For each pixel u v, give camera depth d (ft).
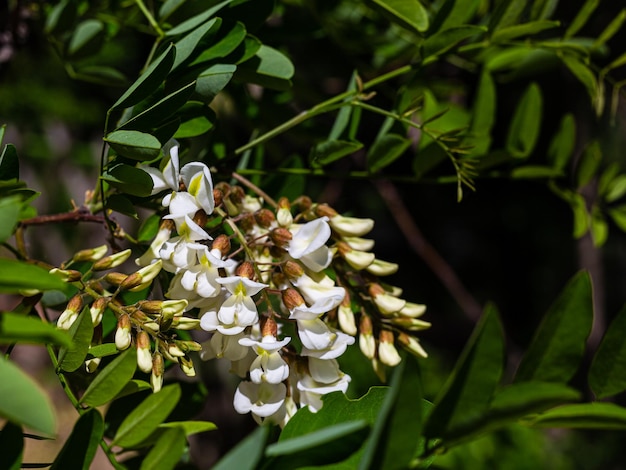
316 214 1.99
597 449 5.93
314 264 1.90
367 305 2.02
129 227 4.17
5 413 1.47
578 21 2.35
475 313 4.26
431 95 2.35
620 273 6.89
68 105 5.74
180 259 1.83
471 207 6.31
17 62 5.19
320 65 2.79
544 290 7.22
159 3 2.25
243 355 1.85
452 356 6.46
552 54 2.45
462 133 2.34
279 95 2.42
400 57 2.69
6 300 5.65
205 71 1.92
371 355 1.99
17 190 1.75
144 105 1.90
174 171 1.85
